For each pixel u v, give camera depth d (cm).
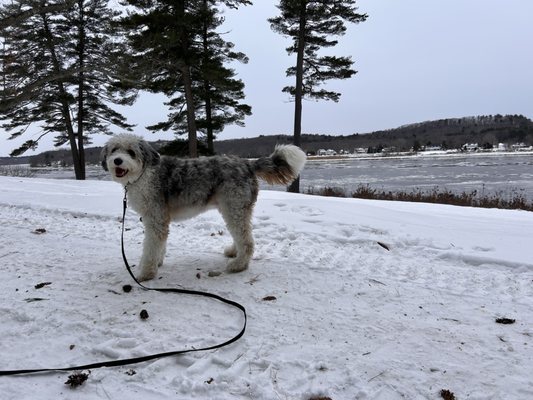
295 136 791
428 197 575
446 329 134
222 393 105
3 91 344
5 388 107
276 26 779
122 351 123
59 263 201
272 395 103
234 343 127
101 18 903
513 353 120
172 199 185
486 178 1091
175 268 194
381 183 1026
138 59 555
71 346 127
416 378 109
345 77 789
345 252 212
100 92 965
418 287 168
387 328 135
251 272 186
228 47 817
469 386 106
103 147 191
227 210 187
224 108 894
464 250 209
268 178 201
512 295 159
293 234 241
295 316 144
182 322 141
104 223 287
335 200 344
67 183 539
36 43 834
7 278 182
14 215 319
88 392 106
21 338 133
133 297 161
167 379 111
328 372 112
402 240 227
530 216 295
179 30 702
